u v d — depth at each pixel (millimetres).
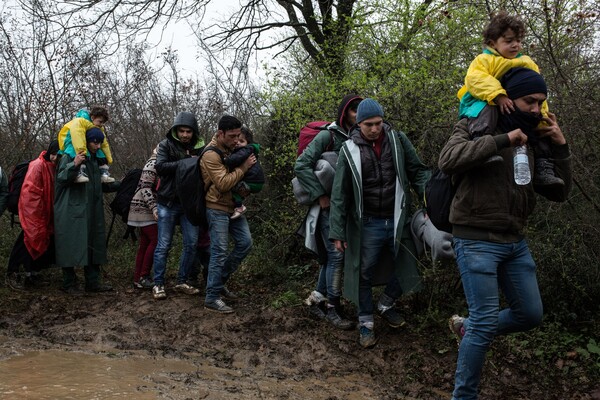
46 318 5449
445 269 5020
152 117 8766
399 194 4516
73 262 6070
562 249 4613
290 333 4988
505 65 3246
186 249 6027
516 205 3162
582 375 4102
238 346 4840
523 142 3070
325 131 5062
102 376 4008
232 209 5543
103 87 8703
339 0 9305
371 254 4605
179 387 3877
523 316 3256
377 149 4578
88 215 6203
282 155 6793
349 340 4809
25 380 3838
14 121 8211
